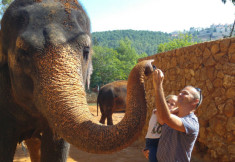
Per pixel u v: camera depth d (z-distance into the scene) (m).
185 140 2.46
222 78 5.41
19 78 2.47
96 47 48.84
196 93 2.53
